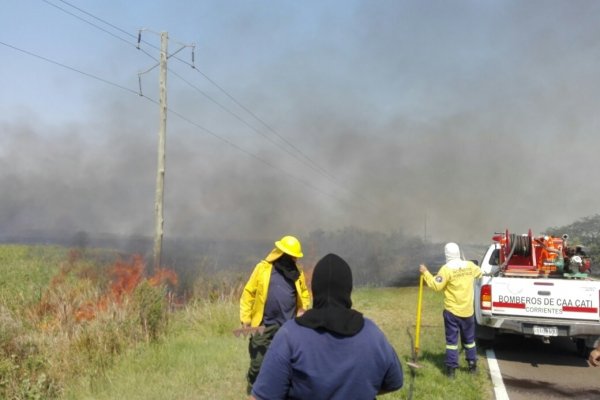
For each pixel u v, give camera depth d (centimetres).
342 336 254
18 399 609
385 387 265
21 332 768
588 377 783
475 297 941
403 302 1377
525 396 686
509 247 987
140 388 629
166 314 959
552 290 854
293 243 580
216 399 595
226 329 972
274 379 252
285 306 577
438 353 857
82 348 765
